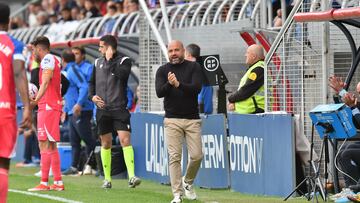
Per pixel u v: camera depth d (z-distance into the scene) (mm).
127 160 33938
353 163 28172
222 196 30375
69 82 41875
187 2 45656
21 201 29047
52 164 32906
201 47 39469
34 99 33156
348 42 31109
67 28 52125
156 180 37094
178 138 27891
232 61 37969
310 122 30734
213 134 33500
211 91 36062
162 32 41469
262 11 37062
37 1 68500
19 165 48531
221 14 40594
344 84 28516
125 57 33781
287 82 31469
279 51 31672
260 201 28094
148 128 37938
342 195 27484
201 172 34188
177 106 27891
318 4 31578
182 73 28047
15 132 21422
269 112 30859
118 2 51188
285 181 29375
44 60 31969
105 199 29344
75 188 33688
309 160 28062
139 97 41469
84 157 43031
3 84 21250
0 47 21359
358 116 27094
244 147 31719
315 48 30844
